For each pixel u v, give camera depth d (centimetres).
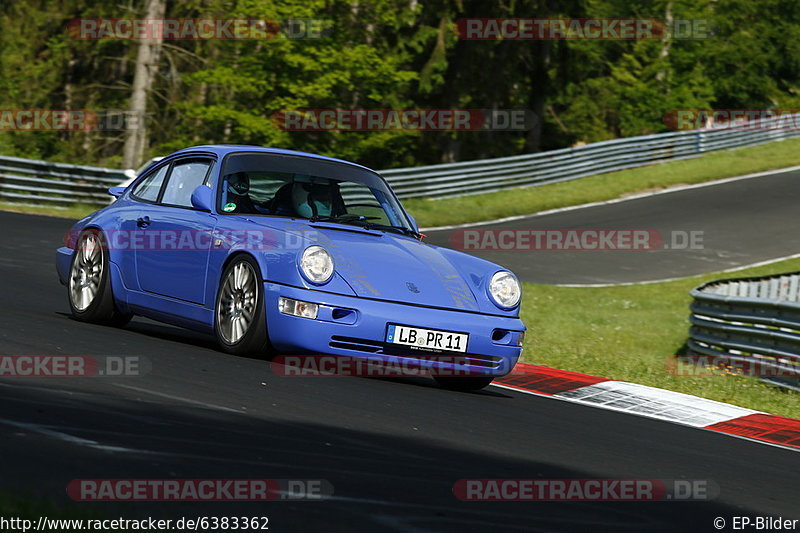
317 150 13288
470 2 15188
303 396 1986
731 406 2897
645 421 2453
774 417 2784
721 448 2173
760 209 9912
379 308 2286
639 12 18775
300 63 12500
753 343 3572
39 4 14025
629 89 18362
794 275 5009
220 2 12556
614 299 5934
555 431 2059
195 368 2136
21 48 14112
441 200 9825
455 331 2347
